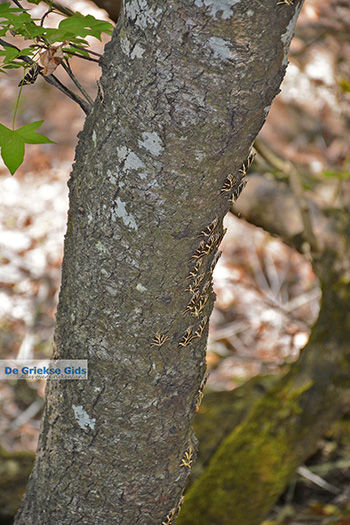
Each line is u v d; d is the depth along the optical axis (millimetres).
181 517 4656
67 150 9438
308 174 5598
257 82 3430
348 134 8625
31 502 3879
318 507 5555
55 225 8906
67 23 3551
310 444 4566
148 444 3721
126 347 3633
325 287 4566
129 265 3572
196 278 3602
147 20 3408
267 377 6449
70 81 8086
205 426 5941
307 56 6785
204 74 3416
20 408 6832
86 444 3727
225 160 3496
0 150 3506
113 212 3545
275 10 3377
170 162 3484
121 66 3465
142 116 3463
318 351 4523
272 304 8250
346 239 4566
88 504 3781
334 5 6164
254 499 4586
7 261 8367
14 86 9234
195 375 3711
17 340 7535
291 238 4750
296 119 8680
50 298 8125
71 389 3699
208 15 3377
